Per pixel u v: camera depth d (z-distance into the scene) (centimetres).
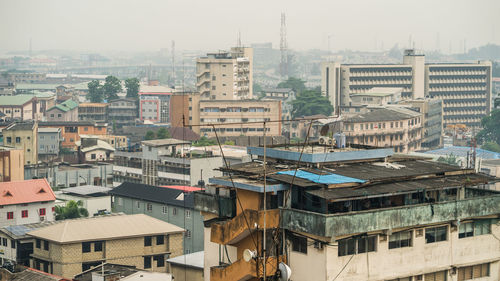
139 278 6850
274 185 4409
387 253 4441
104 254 8494
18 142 18588
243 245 4606
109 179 16700
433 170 4906
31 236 8681
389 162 5069
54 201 11706
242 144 18850
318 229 4166
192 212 10350
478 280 4875
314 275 4262
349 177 4534
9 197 11394
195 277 7525
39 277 7300
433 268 4638
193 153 14950
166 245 8850
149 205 11050
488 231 4894
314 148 5228
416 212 4484
